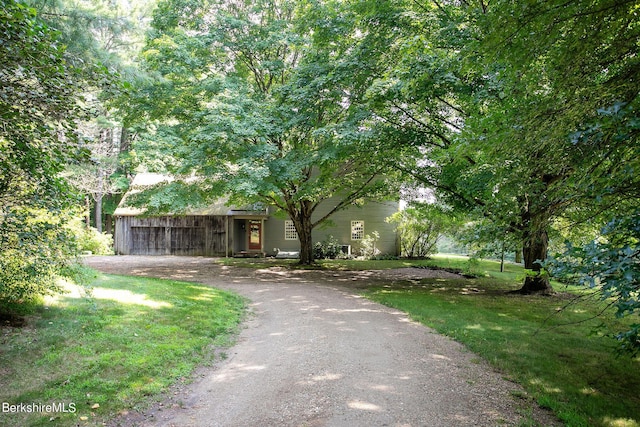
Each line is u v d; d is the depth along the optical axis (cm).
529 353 562
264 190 1309
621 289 272
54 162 405
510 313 833
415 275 1535
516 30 367
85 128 1753
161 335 582
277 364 516
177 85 1359
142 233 2317
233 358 545
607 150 339
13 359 433
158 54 1295
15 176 407
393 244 2384
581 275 311
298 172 1302
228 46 1436
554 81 418
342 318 776
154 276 1348
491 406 395
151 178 2448
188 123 1386
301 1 1361
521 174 451
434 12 952
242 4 1538
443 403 399
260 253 2281
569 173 419
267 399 409
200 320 697
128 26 1123
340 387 437
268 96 1416
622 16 337
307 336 646
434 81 842
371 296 1030
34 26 300
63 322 563
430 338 641
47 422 334
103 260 1958
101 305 693
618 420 371
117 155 2316
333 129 1084
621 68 353
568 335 660
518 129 408
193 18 1485
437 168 1187
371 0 995
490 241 556
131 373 443
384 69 1086
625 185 316
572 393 430
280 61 1445
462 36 812
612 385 456
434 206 1434
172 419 365
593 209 366
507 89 518
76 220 642
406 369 496
